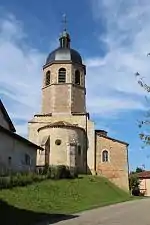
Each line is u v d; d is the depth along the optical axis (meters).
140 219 19.17
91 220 18.53
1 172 28.23
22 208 21.28
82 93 48.88
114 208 25.73
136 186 55.31
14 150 31.58
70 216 20.50
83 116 46.88
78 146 43.44
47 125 43.56
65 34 51.75
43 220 18.69
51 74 48.72
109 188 39.41
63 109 47.28
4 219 17.77
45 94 48.81
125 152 46.53
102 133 49.91
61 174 36.03
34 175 31.36
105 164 45.91
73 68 48.81
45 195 26.98
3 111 31.83
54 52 50.12
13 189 25.80
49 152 42.16
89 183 37.59
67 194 29.89
